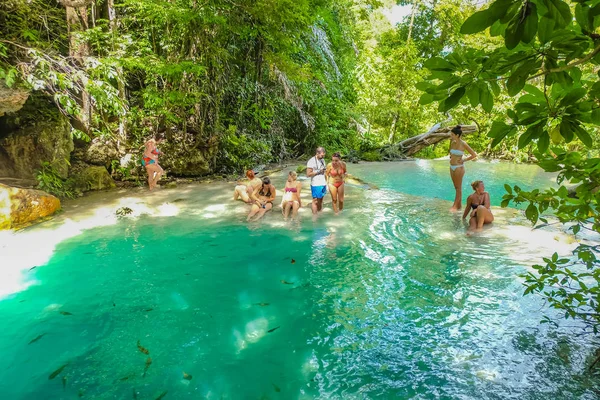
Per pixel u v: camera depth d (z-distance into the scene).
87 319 4.14
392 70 19.48
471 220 6.88
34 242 6.27
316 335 3.85
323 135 16.95
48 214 7.61
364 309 4.31
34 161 8.86
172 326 4.02
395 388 3.10
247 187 8.24
